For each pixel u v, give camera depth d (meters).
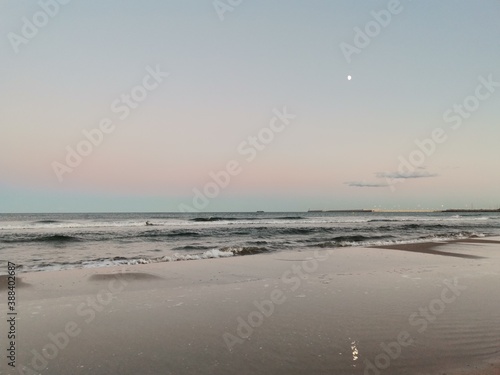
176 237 26.53
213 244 21.59
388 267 11.89
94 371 4.17
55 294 8.20
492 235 28.31
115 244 21.78
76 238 24.83
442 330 5.48
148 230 32.94
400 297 7.62
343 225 44.22
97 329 5.70
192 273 10.91
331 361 4.38
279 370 4.15
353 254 15.62
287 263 12.98
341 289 8.46
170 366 4.29
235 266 12.30
